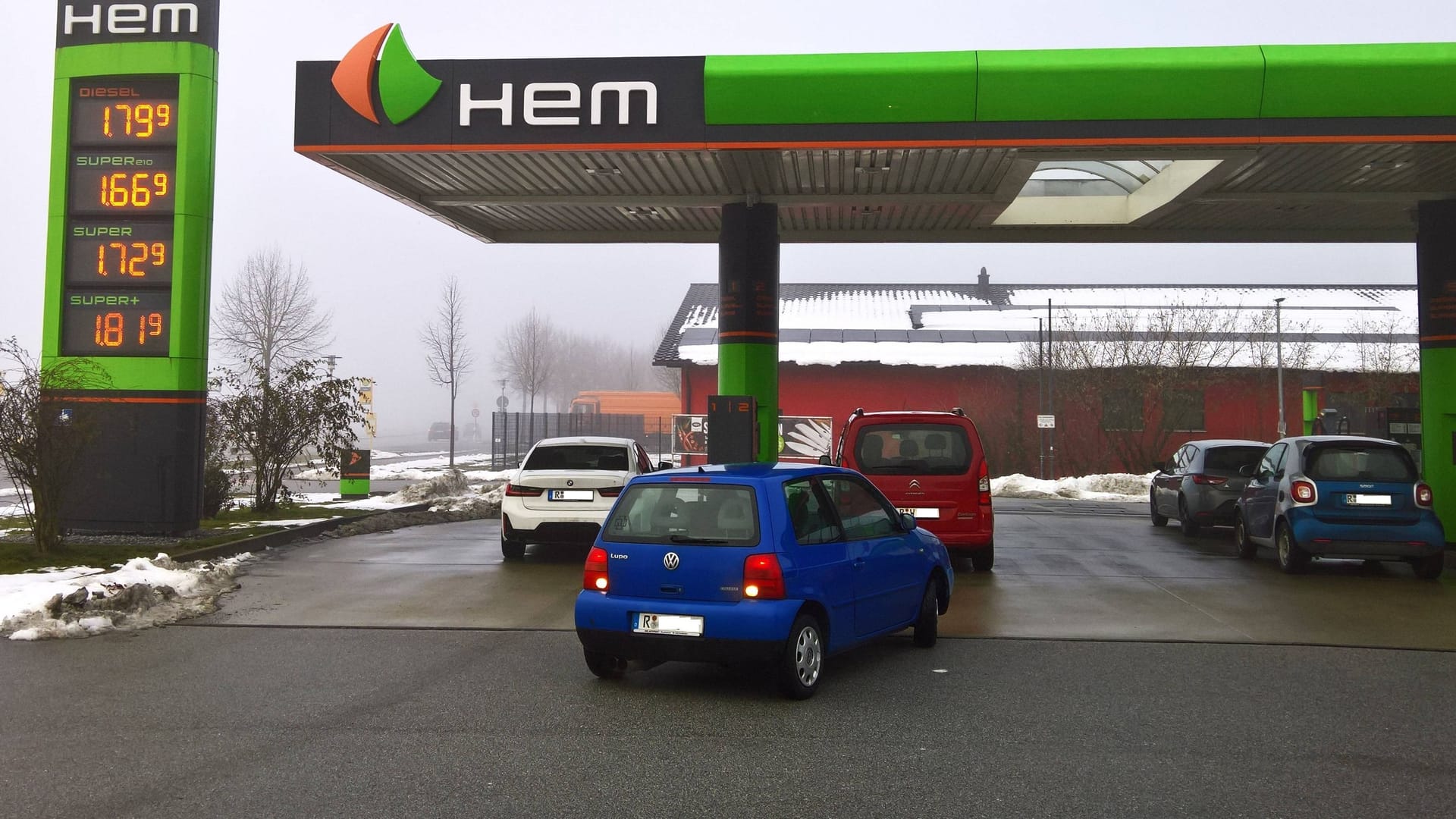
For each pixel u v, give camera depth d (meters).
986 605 10.42
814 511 7.38
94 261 14.58
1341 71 13.52
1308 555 12.16
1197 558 14.12
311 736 5.92
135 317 14.50
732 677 7.46
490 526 18.30
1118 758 5.56
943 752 5.68
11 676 7.32
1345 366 40.19
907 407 41.34
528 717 6.36
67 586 9.65
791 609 6.69
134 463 14.33
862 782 5.16
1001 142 13.98
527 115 14.38
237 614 9.74
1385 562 13.76
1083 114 13.87
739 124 14.24
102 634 8.82
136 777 5.17
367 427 23.55
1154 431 39.03
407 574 12.18
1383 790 5.05
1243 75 13.62
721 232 17.69
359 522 17.09
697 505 7.01
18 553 12.32
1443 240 16.03
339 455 23.34
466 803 4.83
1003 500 27.42
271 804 4.80
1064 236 20.17
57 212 14.63
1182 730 6.11
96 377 14.41
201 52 14.65
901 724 6.23
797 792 5.00
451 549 14.56
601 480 13.02
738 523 6.86
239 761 5.44
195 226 14.53
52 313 14.56
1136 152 14.24
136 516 14.29
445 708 6.54
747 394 17.42
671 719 6.33
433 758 5.50
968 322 45.59
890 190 17.14
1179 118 13.74
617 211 18.69
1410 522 11.89
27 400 12.30
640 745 5.76
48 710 6.43
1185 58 13.75
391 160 15.21
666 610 6.79
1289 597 10.95
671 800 4.88
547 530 12.99
